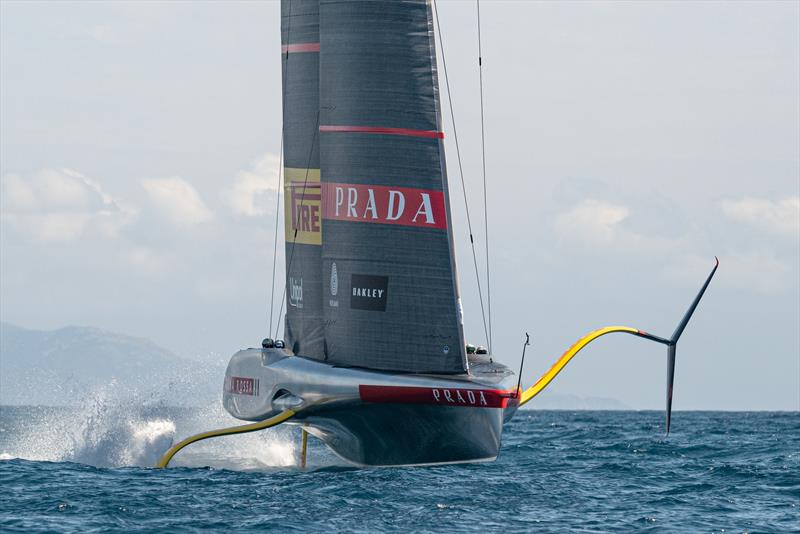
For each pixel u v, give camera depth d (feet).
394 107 214.28
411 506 182.80
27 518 170.60
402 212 213.46
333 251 219.41
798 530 168.35
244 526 164.76
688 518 178.19
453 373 212.64
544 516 177.58
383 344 214.48
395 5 215.10
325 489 199.93
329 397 217.36
